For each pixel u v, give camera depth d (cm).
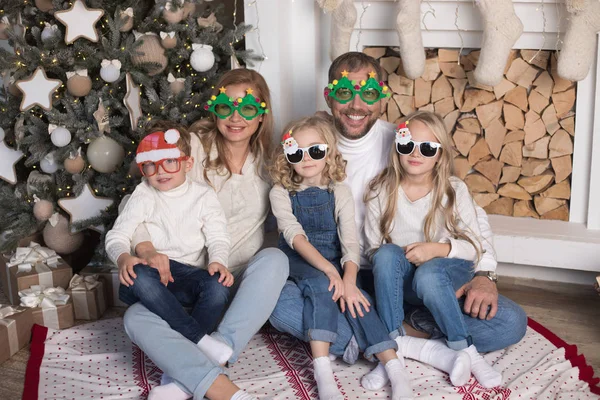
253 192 241
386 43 301
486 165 305
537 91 289
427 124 222
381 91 235
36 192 272
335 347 219
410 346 222
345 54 241
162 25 276
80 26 253
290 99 303
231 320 211
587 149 287
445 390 204
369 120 238
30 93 253
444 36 294
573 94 284
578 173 291
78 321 261
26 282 260
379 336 211
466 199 230
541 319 259
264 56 287
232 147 239
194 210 226
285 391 207
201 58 272
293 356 230
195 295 221
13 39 258
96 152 260
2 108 271
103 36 267
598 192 286
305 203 232
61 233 279
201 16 290
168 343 198
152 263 211
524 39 285
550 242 280
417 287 215
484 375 208
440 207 228
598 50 272
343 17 272
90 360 229
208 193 229
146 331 201
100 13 254
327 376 204
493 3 254
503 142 300
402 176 231
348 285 217
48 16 274
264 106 232
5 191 282
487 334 221
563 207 297
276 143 293
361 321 213
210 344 203
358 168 245
